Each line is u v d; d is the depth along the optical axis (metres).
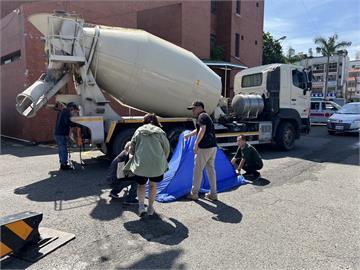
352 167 8.48
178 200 5.55
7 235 3.40
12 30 13.80
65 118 7.73
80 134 7.79
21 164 8.73
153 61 8.48
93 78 7.93
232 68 18.59
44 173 7.60
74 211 4.96
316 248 3.77
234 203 5.41
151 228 4.32
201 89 9.51
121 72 8.20
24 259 3.45
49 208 5.10
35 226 3.70
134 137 4.68
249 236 4.09
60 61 7.50
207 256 3.56
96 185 6.51
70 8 14.30
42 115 13.13
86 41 7.73
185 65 9.09
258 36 28.83
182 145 6.34
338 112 17.52
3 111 15.40
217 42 25.59
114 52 7.99
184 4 18.88
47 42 7.59
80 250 3.67
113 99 9.46
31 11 12.92
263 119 11.48
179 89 9.12
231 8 24.88
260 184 6.69
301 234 4.16
